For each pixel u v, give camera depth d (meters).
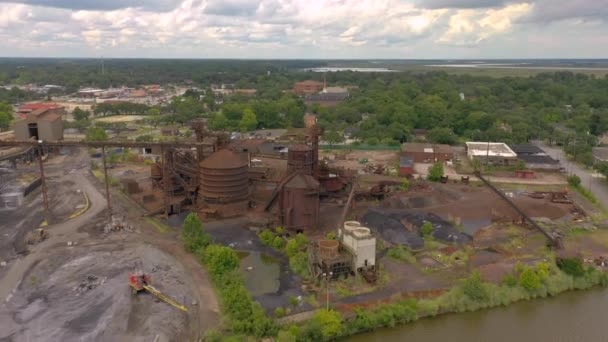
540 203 100.38
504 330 58.50
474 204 102.69
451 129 198.25
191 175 106.12
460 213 98.19
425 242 82.06
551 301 65.12
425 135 196.12
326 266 67.69
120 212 99.31
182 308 59.88
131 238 85.25
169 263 74.12
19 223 92.50
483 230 89.31
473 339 56.62
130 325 56.44
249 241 84.50
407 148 155.00
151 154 153.50
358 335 56.78
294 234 87.62
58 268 72.50
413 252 77.94
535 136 188.75
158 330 55.19
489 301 63.19
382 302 61.59
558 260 72.50
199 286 66.31
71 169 138.38
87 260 75.38
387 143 176.50
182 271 71.19
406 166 133.00
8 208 101.88
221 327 55.44
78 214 97.88
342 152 164.62
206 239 80.25
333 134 176.50
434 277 69.12
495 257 76.50
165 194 97.00
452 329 58.59
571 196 113.19
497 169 140.00
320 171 109.94
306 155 100.50
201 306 60.59
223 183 97.62
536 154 151.38
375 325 57.47
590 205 106.00
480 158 144.62
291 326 54.34
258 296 63.84
